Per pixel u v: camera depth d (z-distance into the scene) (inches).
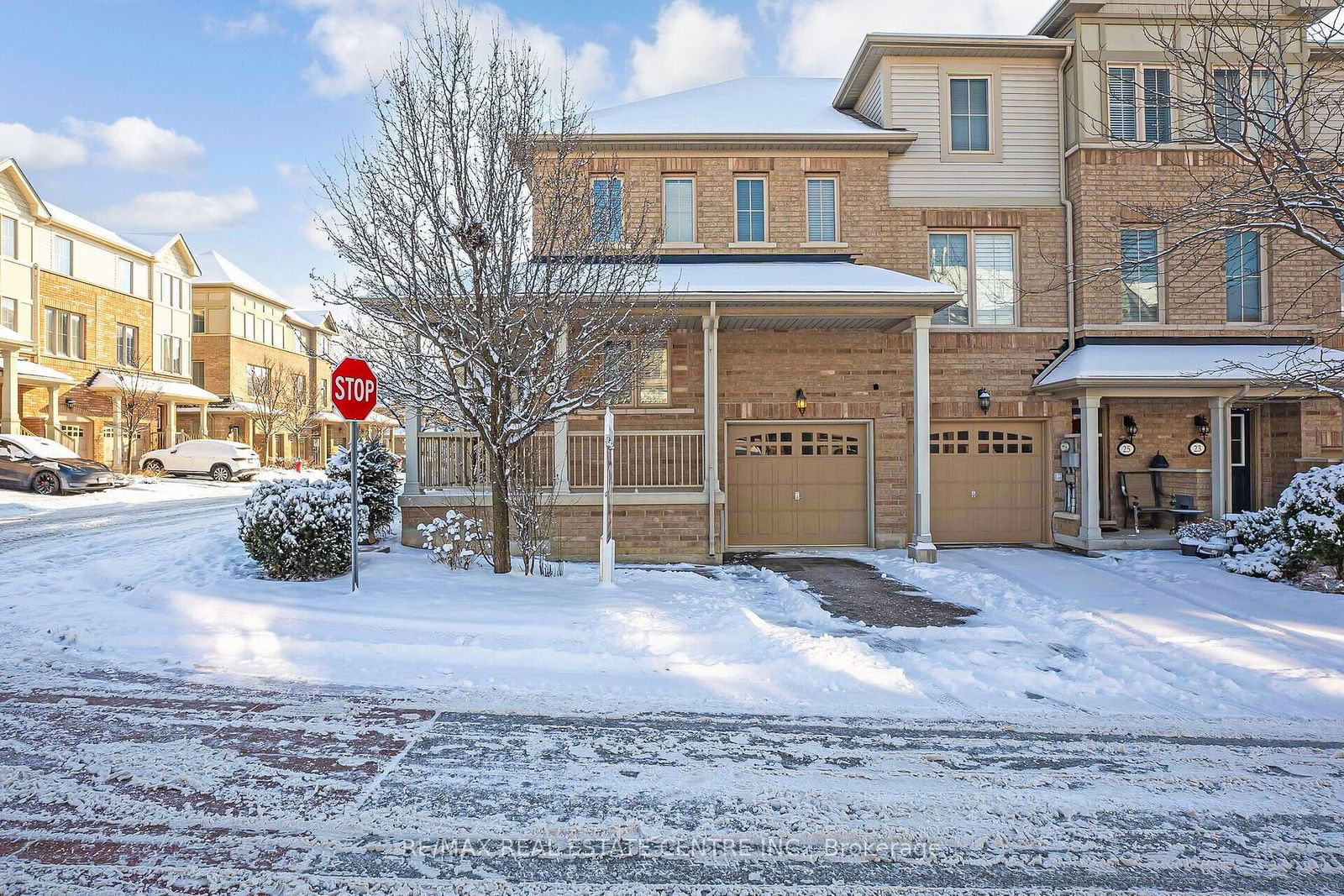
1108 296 536.4
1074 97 535.8
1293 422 532.7
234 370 1578.5
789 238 542.0
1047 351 544.1
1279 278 536.7
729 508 536.1
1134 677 251.3
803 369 531.2
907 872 137.6
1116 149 527.2
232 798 161.6
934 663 262.8
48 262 1065.5
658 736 200.7
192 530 555.8
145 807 156.9
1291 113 319.0
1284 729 210.5
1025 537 547.8
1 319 985.5
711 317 462.6
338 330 393.4
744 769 180.7
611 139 530.9
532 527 378.3
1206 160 526.3
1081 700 233.9
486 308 323.9
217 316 1560.0
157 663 253.4
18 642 274.2
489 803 161.6
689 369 523.2
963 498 546.6
